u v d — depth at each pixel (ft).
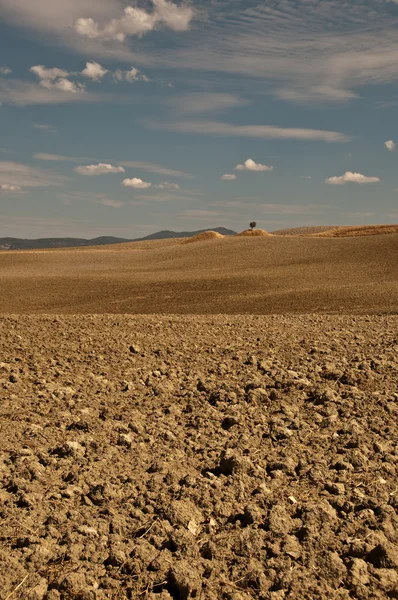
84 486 15.21
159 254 217.56
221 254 197.36
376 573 11.72
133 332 36.58
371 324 40.24
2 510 13.83
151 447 17.94
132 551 12.38
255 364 27.50
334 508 14.12
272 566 11.89
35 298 122.11
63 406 22.02
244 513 13.71
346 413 20.44
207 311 95.25
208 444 18.29
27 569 11.80
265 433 18.99
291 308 92.27
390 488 14.99
